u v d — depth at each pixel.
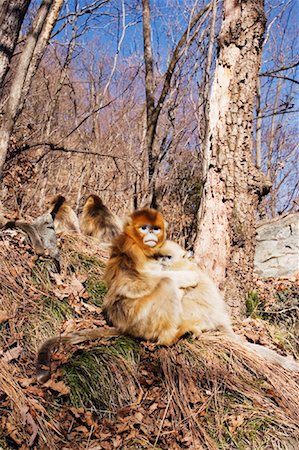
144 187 4.18
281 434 1.80
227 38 2.62
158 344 2.02
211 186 2.61
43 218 2.52
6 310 2.06
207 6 4.14
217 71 2.65
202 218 2.65
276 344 2.47
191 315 2.14
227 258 2.55
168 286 2.00
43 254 2.41
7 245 2.33
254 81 2.62
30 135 3.73
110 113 5.07
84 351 1.93
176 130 4.60
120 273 2.02
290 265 3.33
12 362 1.83
